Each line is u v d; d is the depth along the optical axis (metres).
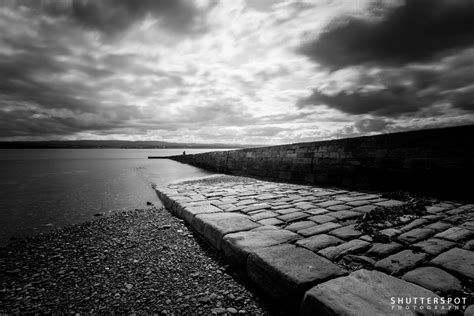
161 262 3.50
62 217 6.24
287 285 2.33
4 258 3.76
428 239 3.14
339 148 8.81
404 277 2.30
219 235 3.71
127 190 10.44
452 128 5.95
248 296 2.65
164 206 7.27
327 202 5.58
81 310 2.48
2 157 50.66
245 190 8.02
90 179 14.60
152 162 35.00
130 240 4.39
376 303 1.91
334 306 1.88
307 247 3.06
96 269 3.34
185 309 2.46
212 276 3.07
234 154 16.77
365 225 3.70
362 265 2.58
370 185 7.73
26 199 8.59
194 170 21.30
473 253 2.67
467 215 4.14
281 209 5.07
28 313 2.44
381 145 7.50
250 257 2.90
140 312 2.43
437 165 6.19
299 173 10.50
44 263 3.56
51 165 27.94
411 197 5.72
